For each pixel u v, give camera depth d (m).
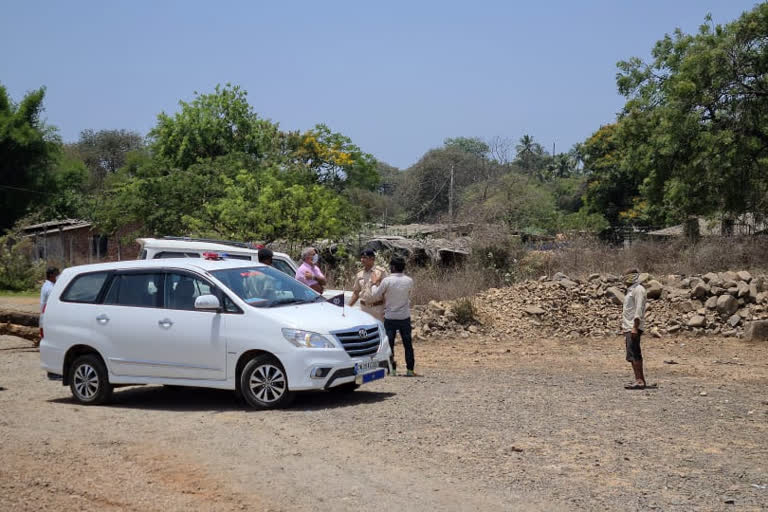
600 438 7.68
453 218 28.12
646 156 30.11
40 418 8.91
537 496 5.91
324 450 7.27
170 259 10.35
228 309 9.48
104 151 86.06
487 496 5.92
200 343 9.47
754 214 26.02
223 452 7.22
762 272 19.05
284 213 24.42
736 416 8.77
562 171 96.00
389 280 11.75
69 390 11.41
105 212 32.44
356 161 50.12
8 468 6.64
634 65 32.75
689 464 6.75
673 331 16.50
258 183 26.16
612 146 54.66
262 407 9.23
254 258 13.41
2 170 50.53
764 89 26.52
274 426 8.30
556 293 18.55
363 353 9.59
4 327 16.23
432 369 12.91
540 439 7.65
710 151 26.00
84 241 44.69
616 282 18.61
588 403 9.52
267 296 9.89
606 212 54.59
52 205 53.41
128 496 5.92
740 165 25.78
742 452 7.17
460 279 20.52
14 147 50.12
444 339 16.55
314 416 8.77
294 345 9.05
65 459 6.94
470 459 6.94
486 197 35.69
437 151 57.44
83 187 73.31
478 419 8.54
